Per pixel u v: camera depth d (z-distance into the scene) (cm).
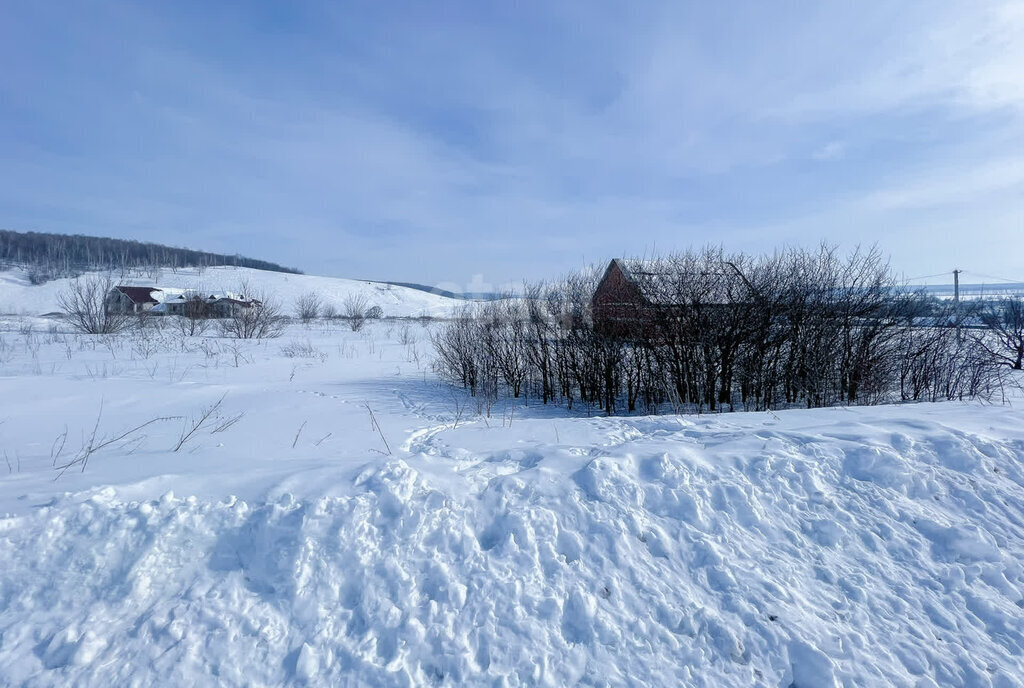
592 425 523
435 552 276
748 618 263
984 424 447
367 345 1841
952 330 884
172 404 735
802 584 287
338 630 240
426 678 228
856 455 379
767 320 803
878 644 258
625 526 305
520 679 231
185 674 214
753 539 313
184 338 1781
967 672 250
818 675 239
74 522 256
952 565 306
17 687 202
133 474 328
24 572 236
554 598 262
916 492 357
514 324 1004
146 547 253
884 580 296
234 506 279
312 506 279
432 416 694
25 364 1163
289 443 501
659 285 852
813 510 336
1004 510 347
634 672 238
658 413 843
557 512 306
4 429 574
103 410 688
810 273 842
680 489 333
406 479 308
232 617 235
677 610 265
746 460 367
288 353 1527
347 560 263
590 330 905
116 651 217
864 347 829
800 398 850
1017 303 1268
